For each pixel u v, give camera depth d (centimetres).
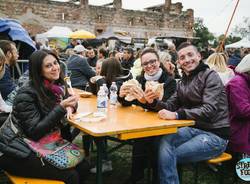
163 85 359
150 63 382
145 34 3375
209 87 326
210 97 321
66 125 302
